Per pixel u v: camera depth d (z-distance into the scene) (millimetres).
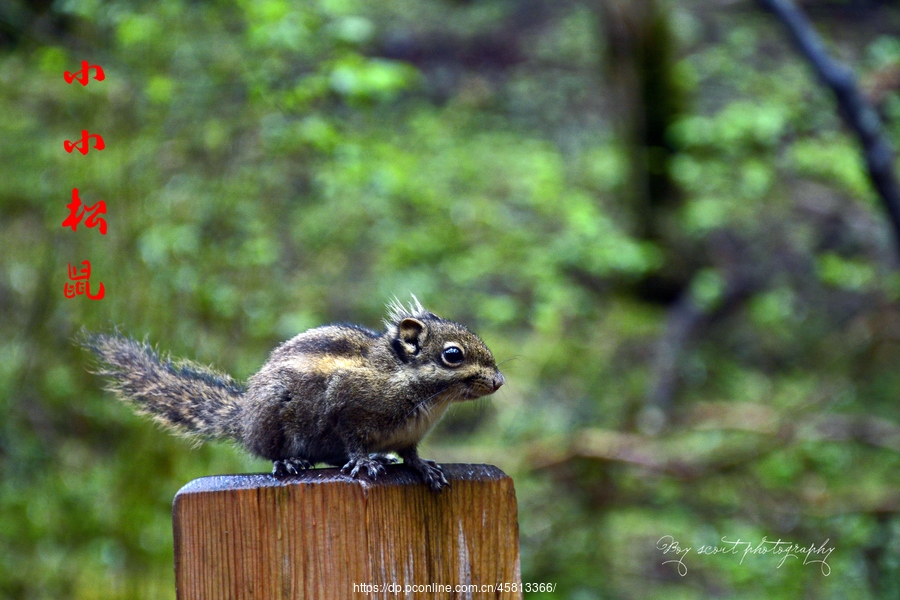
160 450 11320
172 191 11758
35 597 11102
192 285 11273
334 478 4367
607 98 21281
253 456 5723
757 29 20172
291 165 13062
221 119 12078
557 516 13688
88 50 11930
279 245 12945
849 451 14414
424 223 15281
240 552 4211
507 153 18094
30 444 11891
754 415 14750
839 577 12555
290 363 5527
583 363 16078
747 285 19250
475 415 14938
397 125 17297
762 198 17438
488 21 22797
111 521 11266
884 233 17781
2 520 11500
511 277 16203
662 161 18094
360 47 14398
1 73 11859
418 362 5668
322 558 4191
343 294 14328
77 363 11383
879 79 16562
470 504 4438
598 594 12992
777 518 13391
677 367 17406
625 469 13867
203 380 6109
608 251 15438
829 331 18438
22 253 11695
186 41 12125
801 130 17141
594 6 20234
